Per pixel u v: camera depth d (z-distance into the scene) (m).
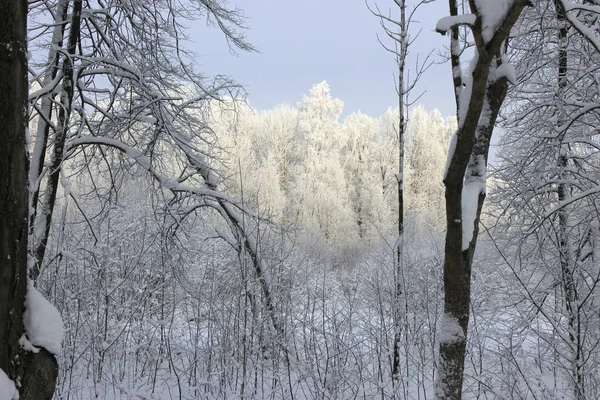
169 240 8.82
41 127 6.71
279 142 32.41
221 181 9.41
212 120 10.21
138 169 9.01
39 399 2.35
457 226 3.75
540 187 8.09
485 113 3.98
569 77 8.17
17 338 2.29
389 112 36.72
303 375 6.83
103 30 8.16
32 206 6.13
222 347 7.26
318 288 7.73
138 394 6.78
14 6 2.23
